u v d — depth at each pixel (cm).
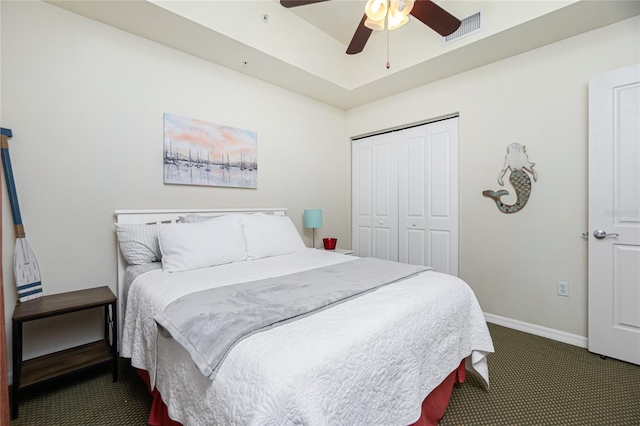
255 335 97
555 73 230
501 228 260
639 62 198
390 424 107
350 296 133
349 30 296
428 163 318
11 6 175
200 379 97
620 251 197
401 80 303
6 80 173
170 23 207
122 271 209
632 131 192
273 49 254
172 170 238
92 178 203
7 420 78
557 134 230
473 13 232
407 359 117
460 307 156
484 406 154
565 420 144
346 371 92
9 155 172
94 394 165
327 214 373
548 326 236
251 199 293
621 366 191
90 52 201
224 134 269
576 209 222
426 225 319
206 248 196
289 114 327
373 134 372
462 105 284
